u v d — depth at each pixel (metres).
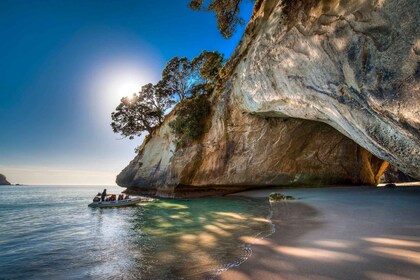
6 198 39.62
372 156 25.31
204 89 27.06
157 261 5.42
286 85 10.38
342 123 8.37
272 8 13.80
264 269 3.98
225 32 16.83
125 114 35.12
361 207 8.90
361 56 6.04
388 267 3.45
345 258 3.97
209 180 22.08
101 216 14.57
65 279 4.93
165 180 24.86
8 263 6.07
